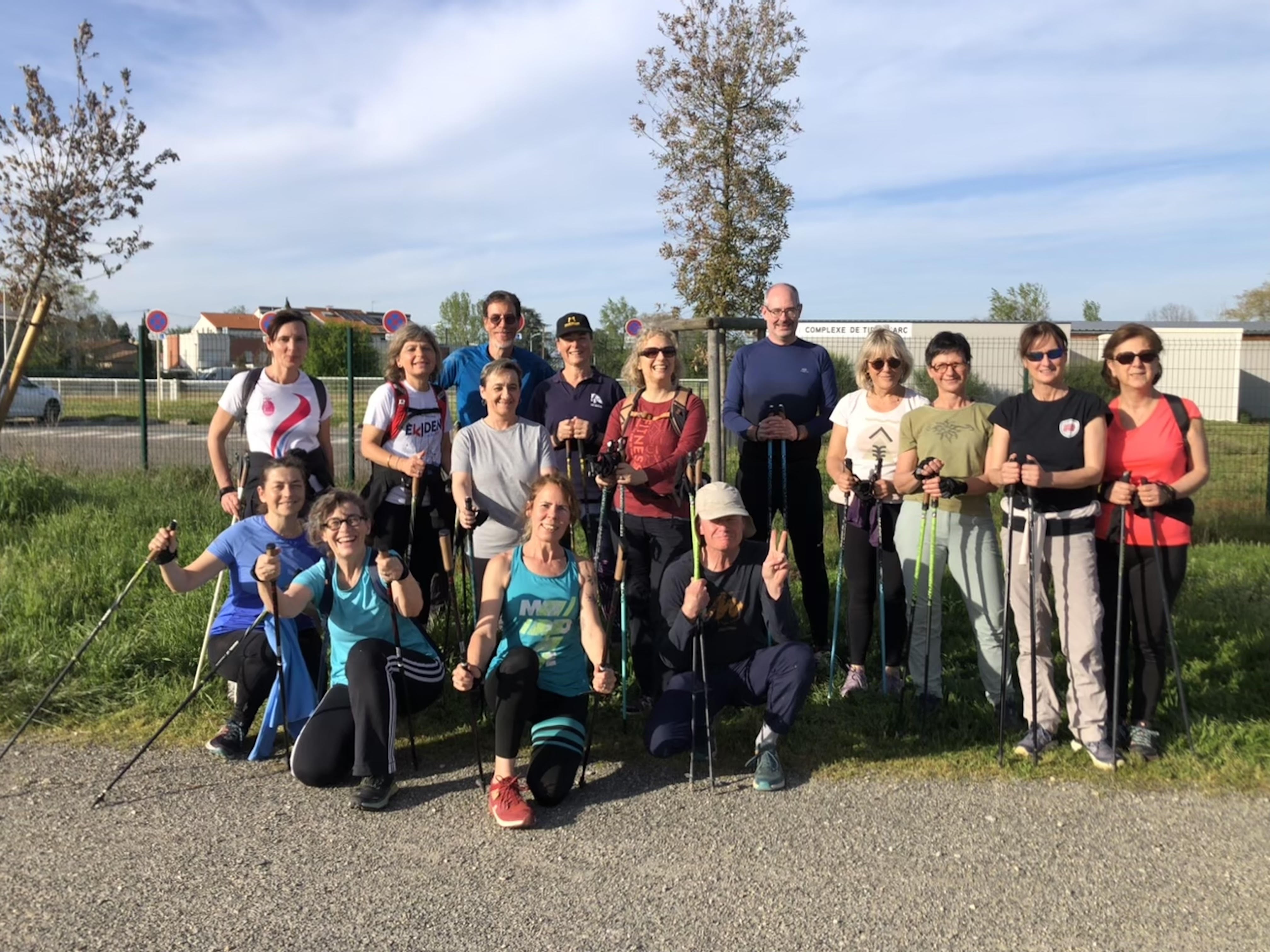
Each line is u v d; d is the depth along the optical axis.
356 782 4.21
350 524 4.22
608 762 4.46
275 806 3.97
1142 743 4.42
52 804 3.95
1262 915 3.17
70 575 6.48
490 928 3.10
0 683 5.06
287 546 4.68
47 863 3.48
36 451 12.44
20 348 10.27
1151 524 4.35
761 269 12.83
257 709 4.60
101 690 5.04
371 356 21.05
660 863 3.52
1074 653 4.38
